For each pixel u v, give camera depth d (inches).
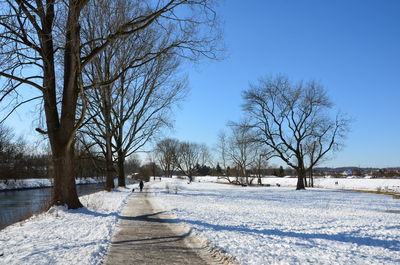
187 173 4111.7
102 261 269.7
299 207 816.3
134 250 311.4
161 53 607.5
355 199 1128.2
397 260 272.7
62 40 586.9
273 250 301.7
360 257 279.4
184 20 557.9
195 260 275.9
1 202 1160.2
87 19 668.7
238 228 436.1
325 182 2893.7
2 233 388.8
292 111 1670.8
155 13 529.7
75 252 290.7
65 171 598.5
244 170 2573.8
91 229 412.8
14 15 430.3
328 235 401.1
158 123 1514.5
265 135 1683.1
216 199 1059.9
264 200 1058.7
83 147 1371.8
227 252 289.7
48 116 597.9
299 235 396.2
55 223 459.8
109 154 1385.3
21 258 269.1
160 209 703.1
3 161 2015.3
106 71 890.7
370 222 532.4
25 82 520.7
